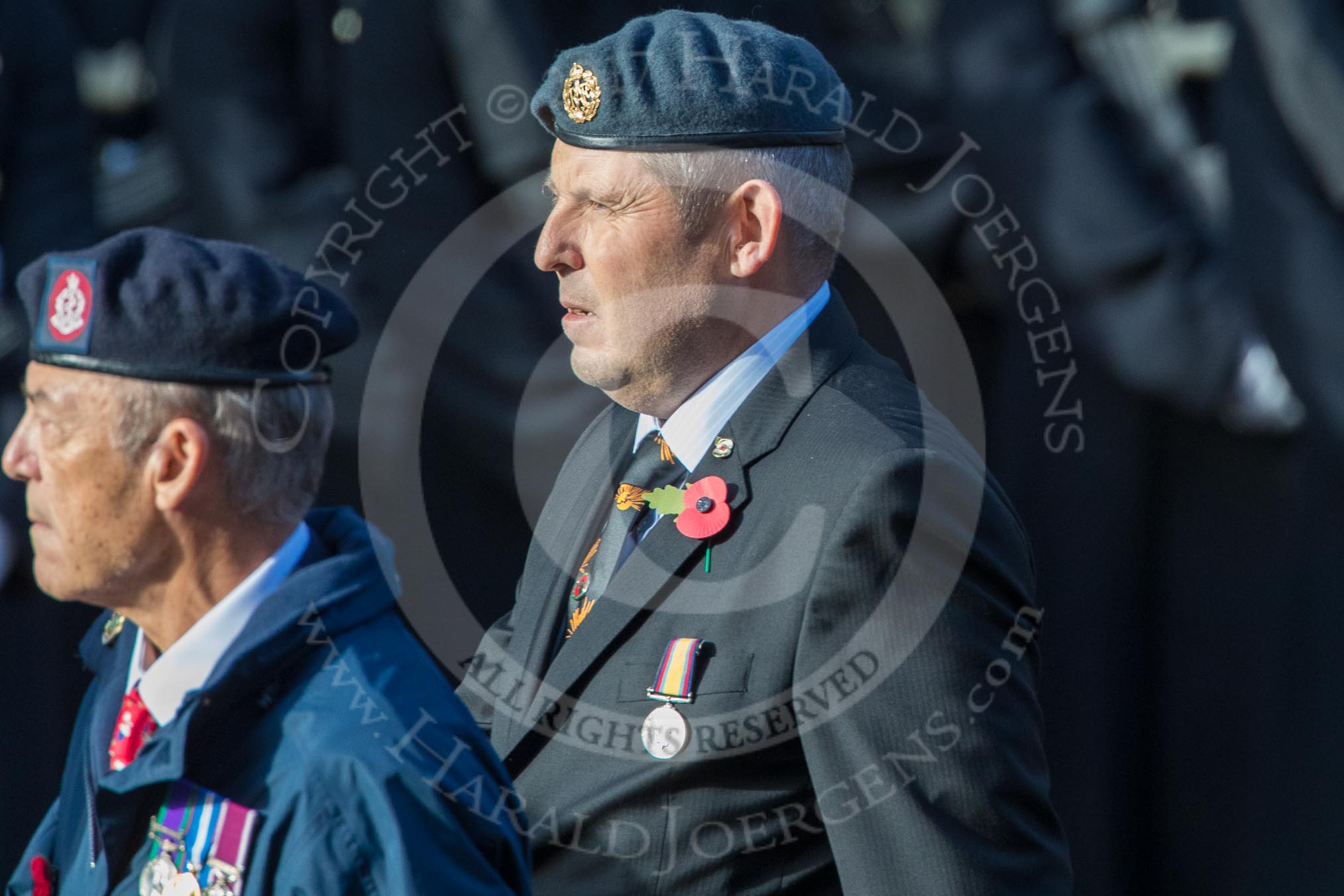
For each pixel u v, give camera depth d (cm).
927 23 1653
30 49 1612
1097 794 1538
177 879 621
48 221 1622
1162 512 1552
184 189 1642
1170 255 1473
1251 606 1520
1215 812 1542
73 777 717
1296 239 1409
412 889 598
